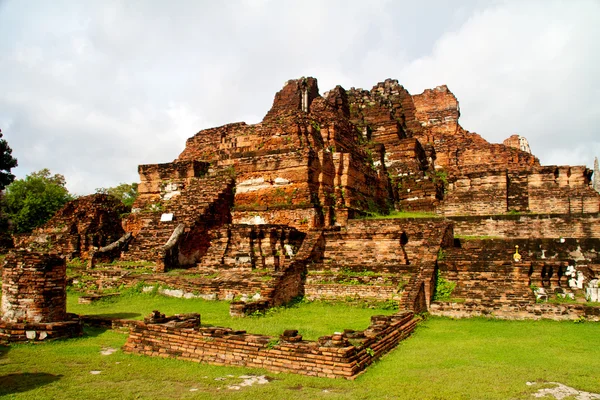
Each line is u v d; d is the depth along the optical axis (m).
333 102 40.56
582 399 8.38
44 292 13.91
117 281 23.05
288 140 28.66
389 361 10.97
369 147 35.69
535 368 10.19
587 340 12.79
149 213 30.14
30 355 11.85
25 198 50.38
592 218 24.30
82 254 31.81
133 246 27.64
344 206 27.41
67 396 8.95
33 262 13.88
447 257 19.55
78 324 14.13
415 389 8.95
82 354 11.93
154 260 26.27
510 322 15.48
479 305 16.30
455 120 43.88
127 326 14.63
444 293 18.02
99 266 26.61
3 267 14.16
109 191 61.84
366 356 10.70
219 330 11.71
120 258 27.98
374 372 10.14
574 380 9.38
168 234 26.94
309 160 26.80
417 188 34.31
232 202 28.92
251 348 10.95
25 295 13.76
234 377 10.01
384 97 44.16
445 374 9.87
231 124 37.78
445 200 30.38
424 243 21.64
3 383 9.73
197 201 28.22
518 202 29.09
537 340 12.87
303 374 10.07
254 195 28.17
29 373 10.42
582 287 16.88
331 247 23.02
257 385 9.48
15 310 13.70
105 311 18.12
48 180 57.72
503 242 23.20
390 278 18.83
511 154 38.72
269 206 27.19
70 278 24.77
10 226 48.31
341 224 26.50
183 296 20.64
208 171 32.44
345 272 20.09
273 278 18.91
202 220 26.83
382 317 13.71
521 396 8.52
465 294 17.69
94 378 10.03
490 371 10.02
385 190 33.75
